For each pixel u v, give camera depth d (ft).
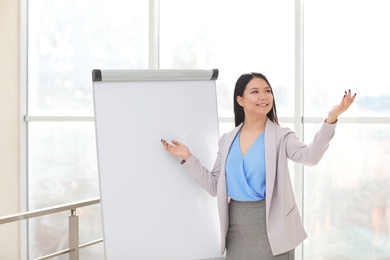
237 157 8.47
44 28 17.44
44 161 17.52
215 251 9.16
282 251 8.14
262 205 8.29
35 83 17.57
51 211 10.02
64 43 17.24
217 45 15.43
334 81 14.11
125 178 8.96
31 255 17.66
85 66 17.01
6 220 9.27
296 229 8.31
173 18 15.92
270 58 14.82
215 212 9.29
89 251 17.03
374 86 13.67
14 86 17.39
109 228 8.79
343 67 13.99
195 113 9.45
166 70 9.39
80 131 17.12
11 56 17.28
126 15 16.47
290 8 14.53
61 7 17.22
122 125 9.09
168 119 9.31
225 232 8.55
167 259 8.96
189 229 9.12
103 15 16.75
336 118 7.62
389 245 13.61
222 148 8.77
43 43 17.47
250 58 15.05
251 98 8.39
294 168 14.39
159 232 8.98
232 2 15.24
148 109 9.26
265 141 8.25
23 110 17.53
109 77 9.07
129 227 8.87
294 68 14.40
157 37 16.03
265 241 8.25
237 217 8.41
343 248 14.11
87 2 16.93
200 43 15.62
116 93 9.16
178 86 9.45
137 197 8.98
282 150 8.21
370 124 13.71
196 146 9.37
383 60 13.58
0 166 17.15
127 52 16.48
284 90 14.65
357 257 13.97
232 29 15.25
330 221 14.21
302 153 7.98
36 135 17.60
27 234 17.70
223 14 15.35
